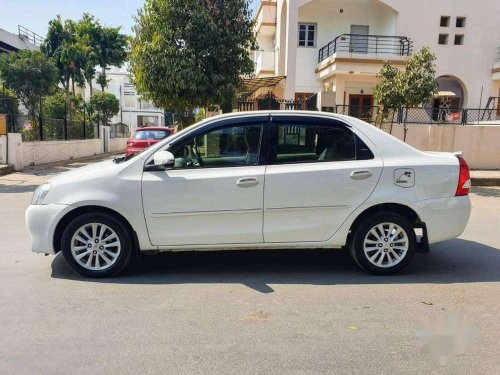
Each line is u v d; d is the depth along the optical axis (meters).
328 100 14.16
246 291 4.04
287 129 4.39
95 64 34.12
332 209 4.33
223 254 5.23
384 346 3.05
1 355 2.89
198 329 3.27
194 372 2.71
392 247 4.45
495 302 3.82
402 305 3.74
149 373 2.70
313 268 4.73
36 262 4.84
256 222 4.32
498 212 8.15
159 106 11.84
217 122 4.40
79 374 2.68
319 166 4.33
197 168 4.30
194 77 10.73
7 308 3.62
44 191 4.29
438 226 4.41
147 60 10.91
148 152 4.35
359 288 4.13
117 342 3.07
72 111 23.00
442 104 20.11
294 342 3.09
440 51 19.48
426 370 2.76
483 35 19.59
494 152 13.90
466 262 4.97
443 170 4.41
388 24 20.05
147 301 3.78
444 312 3.61
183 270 4.63
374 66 17.97
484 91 19.91
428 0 19.14
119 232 4.27
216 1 11.27
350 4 20.53
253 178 4.24
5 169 13.96
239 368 2.76
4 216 7.50
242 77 12.98
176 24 11.00
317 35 20.77
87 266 4.32
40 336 3.15
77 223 4.23
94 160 20.23
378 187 4.33
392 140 4.51
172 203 4.23
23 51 22.83
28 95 22.12
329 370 2.74
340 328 3.31
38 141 16.88
